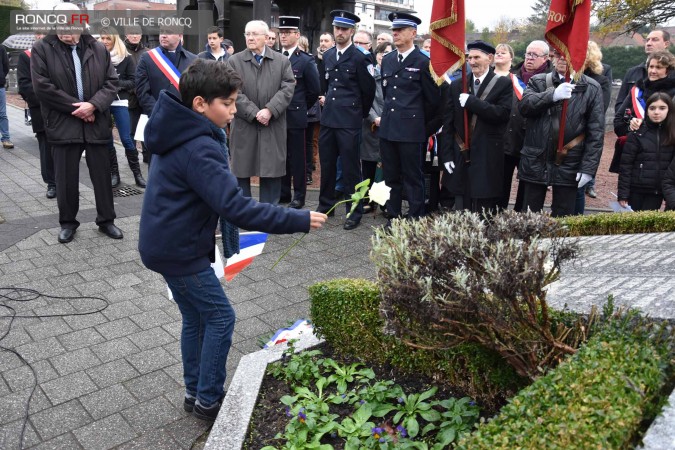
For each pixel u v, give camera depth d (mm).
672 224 4684
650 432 1642
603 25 23250
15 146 11773
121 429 3105
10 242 6090
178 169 2695
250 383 2900
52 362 3762
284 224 2686
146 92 6375
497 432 1786
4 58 11203
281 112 6504
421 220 2617
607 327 2219
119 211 7359
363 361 3111
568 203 5520
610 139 15781
